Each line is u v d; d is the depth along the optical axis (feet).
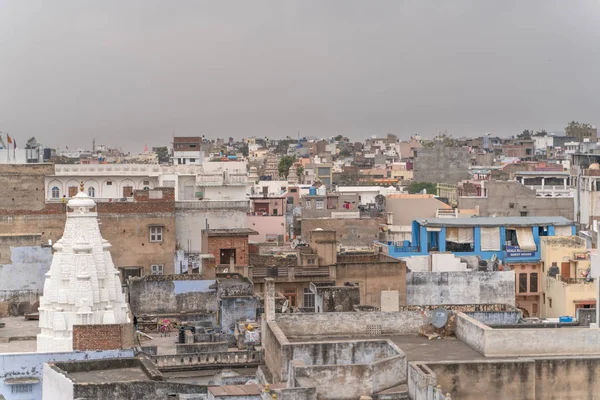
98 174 465.06
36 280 271.49
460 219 362.12
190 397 158.81
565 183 628.28
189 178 476.95
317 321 182.09
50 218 323.16
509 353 161.99
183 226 346.54
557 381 152.66
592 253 212.23
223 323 237.86
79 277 194.49
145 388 157.69
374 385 149.28
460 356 162.30
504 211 491.31
